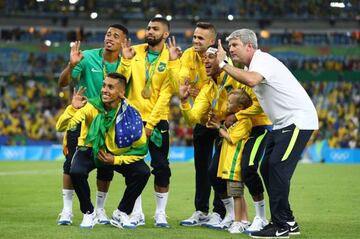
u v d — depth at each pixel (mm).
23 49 57781
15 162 39906
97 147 11875
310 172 30641
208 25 13055
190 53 13266
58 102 55812
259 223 11992
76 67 12984
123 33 12938
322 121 54531
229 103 12188
